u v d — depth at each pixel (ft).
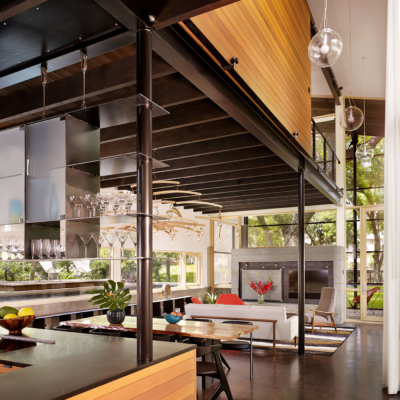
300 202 23.63
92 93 13.66
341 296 35.47
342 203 37.58
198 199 34.12
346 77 34.35
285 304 37.09
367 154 24.97
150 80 9.02
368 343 25.44
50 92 14.55
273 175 26.84
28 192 9.82
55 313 23.49
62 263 25.59
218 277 42.83
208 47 11.48
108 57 13.48
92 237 9.62
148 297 8.43
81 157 9.73
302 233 23.29
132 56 12.97
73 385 6.25
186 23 10.36
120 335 17.11
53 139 9.59
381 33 27.61
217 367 14.25
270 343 25.13
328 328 31.86
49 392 5.92
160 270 35.70
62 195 9.32
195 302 24.48
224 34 12.52
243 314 22.54
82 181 9.75
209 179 26.86
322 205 38.63
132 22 8.79
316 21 28.04
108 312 16.31
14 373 7.02
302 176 23.82
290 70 20.62
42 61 10.57
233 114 14.70
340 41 12.34
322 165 34.19
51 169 9.55
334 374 18.21
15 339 10.21
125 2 8.15
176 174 25.68
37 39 9.62
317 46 12.39
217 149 20.30
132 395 7.31
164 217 9.16
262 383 16.81
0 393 5.89
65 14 8.64
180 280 38.60
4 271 22.49
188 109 16.43
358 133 38.22
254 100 15.20
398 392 15.74
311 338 27.22
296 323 23.85
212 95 13.12
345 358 21.29
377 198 36.86
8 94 15.46
